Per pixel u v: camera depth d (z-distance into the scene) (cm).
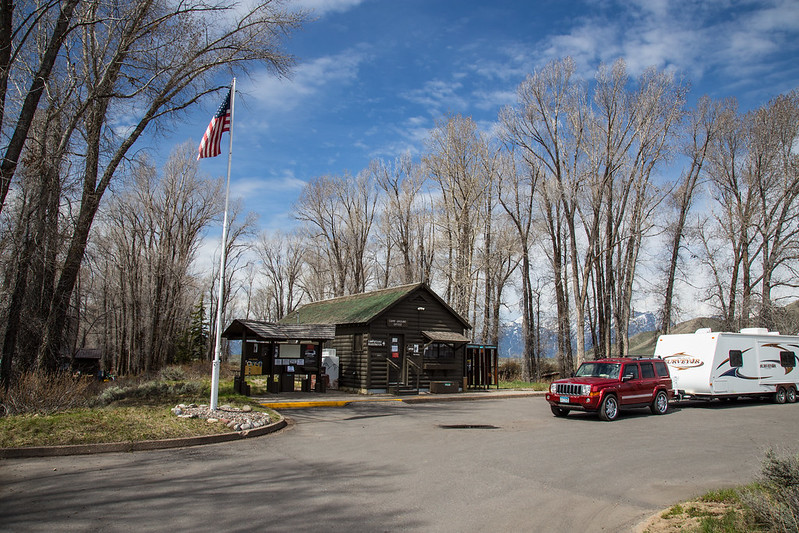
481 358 2859
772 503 593
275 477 827
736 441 1270
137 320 4481
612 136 3659
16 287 1473
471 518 647
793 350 2420
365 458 991
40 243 1550
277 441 1162
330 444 1135
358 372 2436
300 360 2227
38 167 1516
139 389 1667
